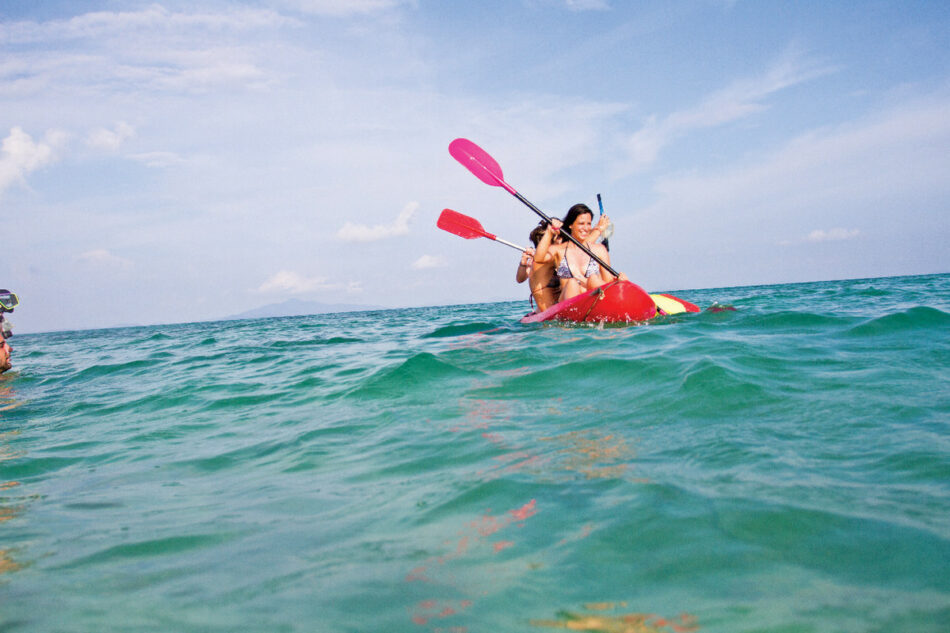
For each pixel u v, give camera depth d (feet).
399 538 4.92
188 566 4.76
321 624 3.70
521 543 4.60
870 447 6.12
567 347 14.60
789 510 4.74
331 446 8.25
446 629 3.54
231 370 18.69
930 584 3.65
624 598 3.74
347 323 53.31
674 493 5.26
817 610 3.47
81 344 46.19
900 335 12.67
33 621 4.00
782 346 12.09
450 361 13.60
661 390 9.26
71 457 9.17
